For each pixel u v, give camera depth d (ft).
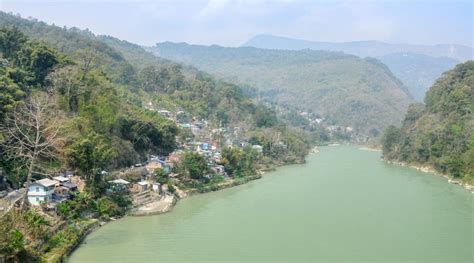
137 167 388.37
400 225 291.38
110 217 289.53
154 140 453.58
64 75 392.06
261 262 220.43
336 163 651.25
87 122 354.13
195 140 568.82
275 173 537.65
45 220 232.73
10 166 283.59
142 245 243.19
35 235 211.20
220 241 252.62
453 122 571.28
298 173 538.06
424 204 354.54
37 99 317.22
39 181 270.67
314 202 358.43
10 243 185.68
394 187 433.89
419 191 413.18
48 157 306.96
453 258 229.66
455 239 261.65
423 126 637.30
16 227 207.51
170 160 419.54
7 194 260.42
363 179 486.79
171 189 367.04
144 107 593.01
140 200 327.88
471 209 338.13
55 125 309.63
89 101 386.11
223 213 318.04
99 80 427.33
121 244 243.60
